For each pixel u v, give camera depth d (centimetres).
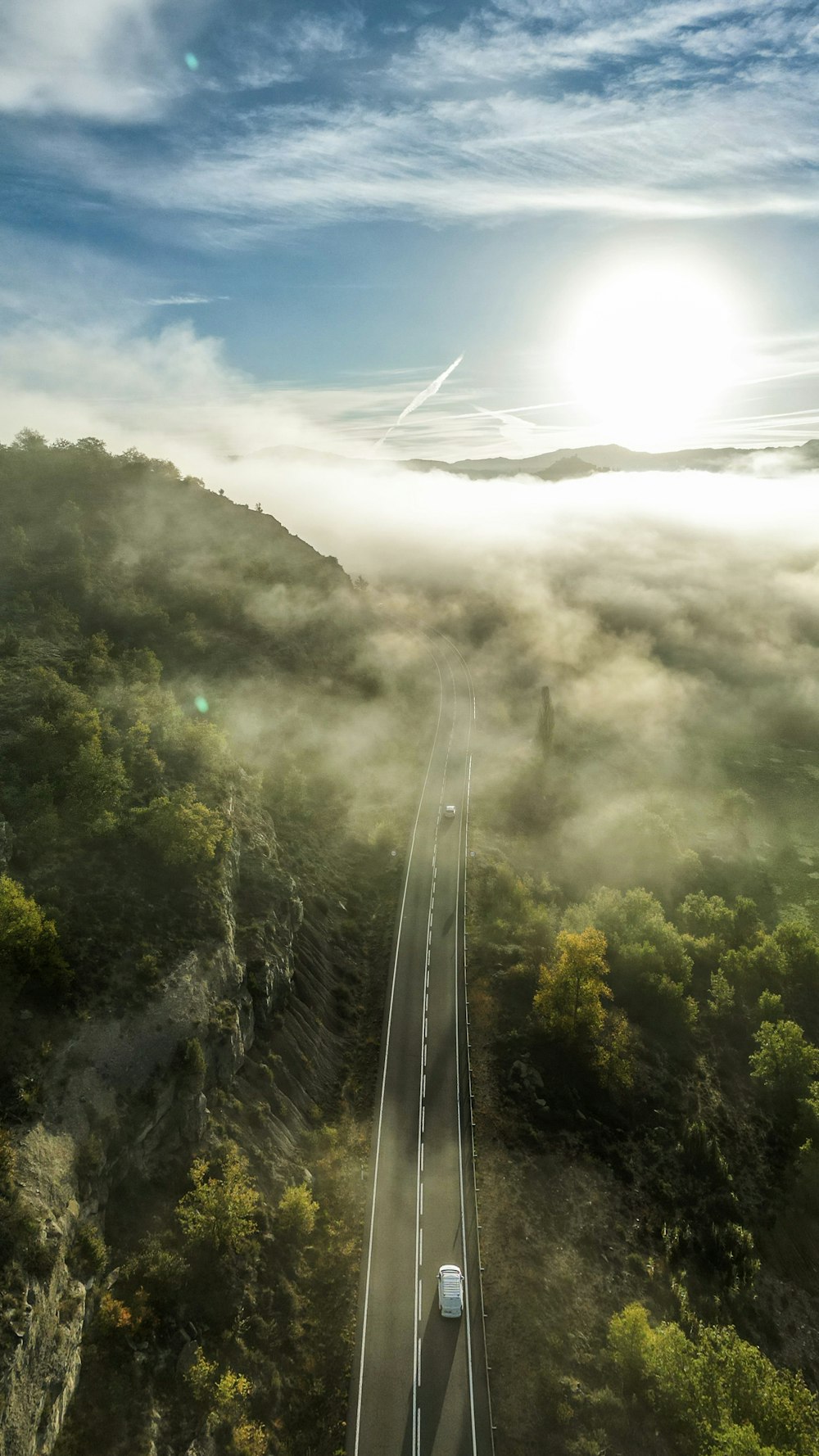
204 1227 5369
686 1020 9181
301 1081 7281
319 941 9038
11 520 14075
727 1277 6525
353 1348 5453
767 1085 8512
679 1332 5512
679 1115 8012
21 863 6588
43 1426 3997
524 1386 5291
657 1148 7581
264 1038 7212
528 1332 5622
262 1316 5388
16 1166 4659
